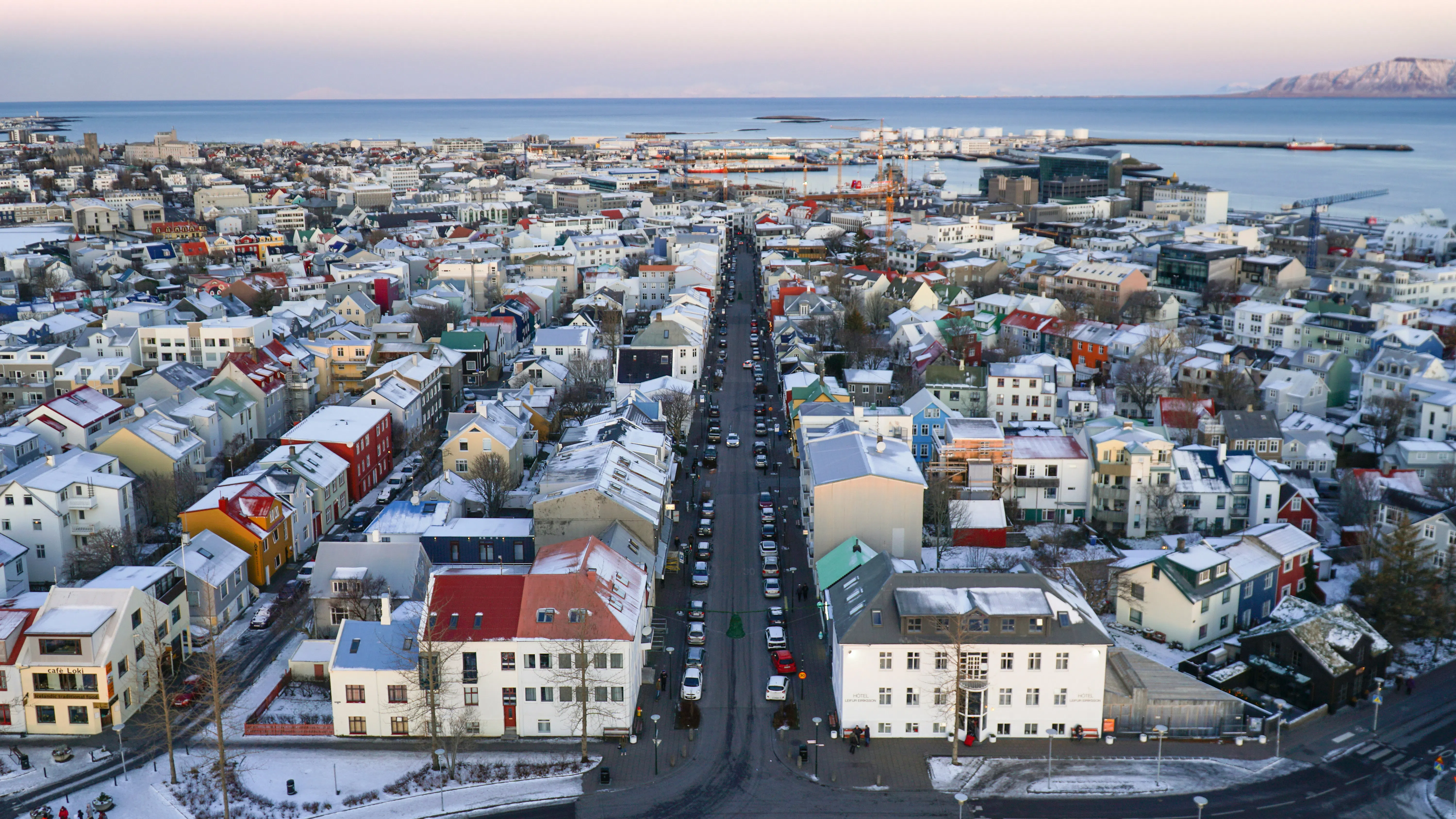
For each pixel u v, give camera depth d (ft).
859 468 387.55
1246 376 614.34
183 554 348.38
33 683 305.53
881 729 305.73
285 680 333.21
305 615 375.45
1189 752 297.74
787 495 495.82
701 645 354.74
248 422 554.87
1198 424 516.73
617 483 395.96
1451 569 379.35
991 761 293.43
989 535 427.33
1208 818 267.39
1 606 320.91
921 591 304.09
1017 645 299.17
